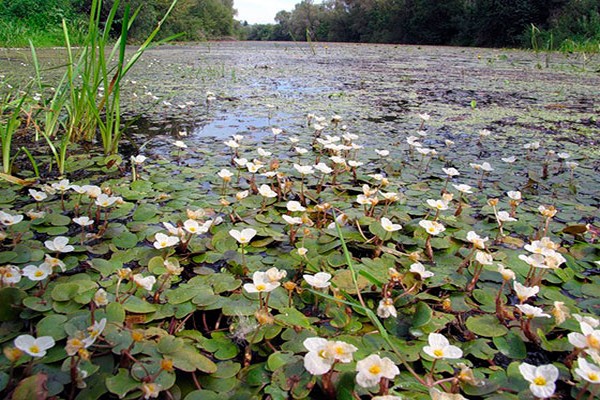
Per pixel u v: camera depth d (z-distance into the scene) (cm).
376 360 61
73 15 974
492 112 310
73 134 211
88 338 64
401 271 103
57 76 411
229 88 405
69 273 97
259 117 280
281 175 147
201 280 96
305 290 94
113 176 165
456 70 607
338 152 172
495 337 81
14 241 106
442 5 1770
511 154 209
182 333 80
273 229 124
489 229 129
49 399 61
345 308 88
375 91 404
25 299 81
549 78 509
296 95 371
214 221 122
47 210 130
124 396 62
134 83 388
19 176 160
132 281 91
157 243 99
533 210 143
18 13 869
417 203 146
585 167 190
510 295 97
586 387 65
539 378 60
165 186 154
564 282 102
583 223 134
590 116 298
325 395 66
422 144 224
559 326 84
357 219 126
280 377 68
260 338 77
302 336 78
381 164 189
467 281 102
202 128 248
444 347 68
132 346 68
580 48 884
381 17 2081
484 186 166
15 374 66
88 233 117
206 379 69
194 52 1010
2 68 456
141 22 1258
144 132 235
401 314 88
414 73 567
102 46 176
